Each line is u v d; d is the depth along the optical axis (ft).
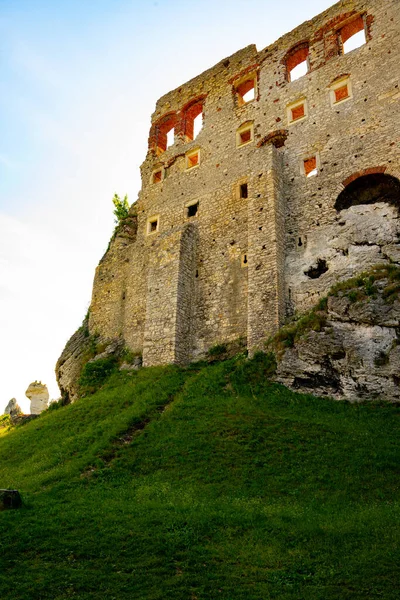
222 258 83.05
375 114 74.79
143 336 87.40
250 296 70.95
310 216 74.74
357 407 53.11
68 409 71.87
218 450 47.50
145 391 68.23
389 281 59.62
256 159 80.79
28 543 31.01
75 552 30.07
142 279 94.79
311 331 60.85
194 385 65.31
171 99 110.52
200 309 81.61
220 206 88.33
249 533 32.32
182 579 26.91
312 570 27.61
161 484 42.68
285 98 87.92
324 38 86.84
